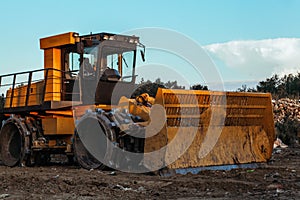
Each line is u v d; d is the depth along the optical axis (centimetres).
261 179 1111
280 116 2802
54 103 1445
